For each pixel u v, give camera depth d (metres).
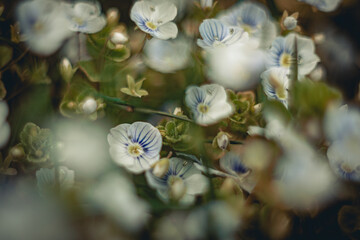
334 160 0.12
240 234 0.13
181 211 0.12
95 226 0.12
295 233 0.13
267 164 0.12
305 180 0.12
